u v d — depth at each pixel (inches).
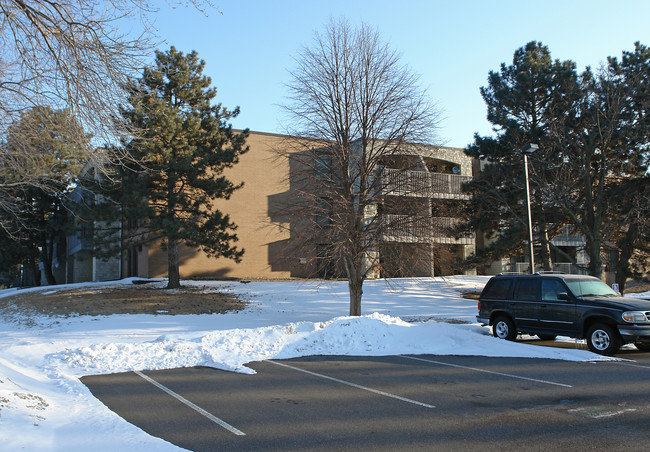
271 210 1434.5
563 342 543.8
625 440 219.8
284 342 494.0
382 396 313.9
